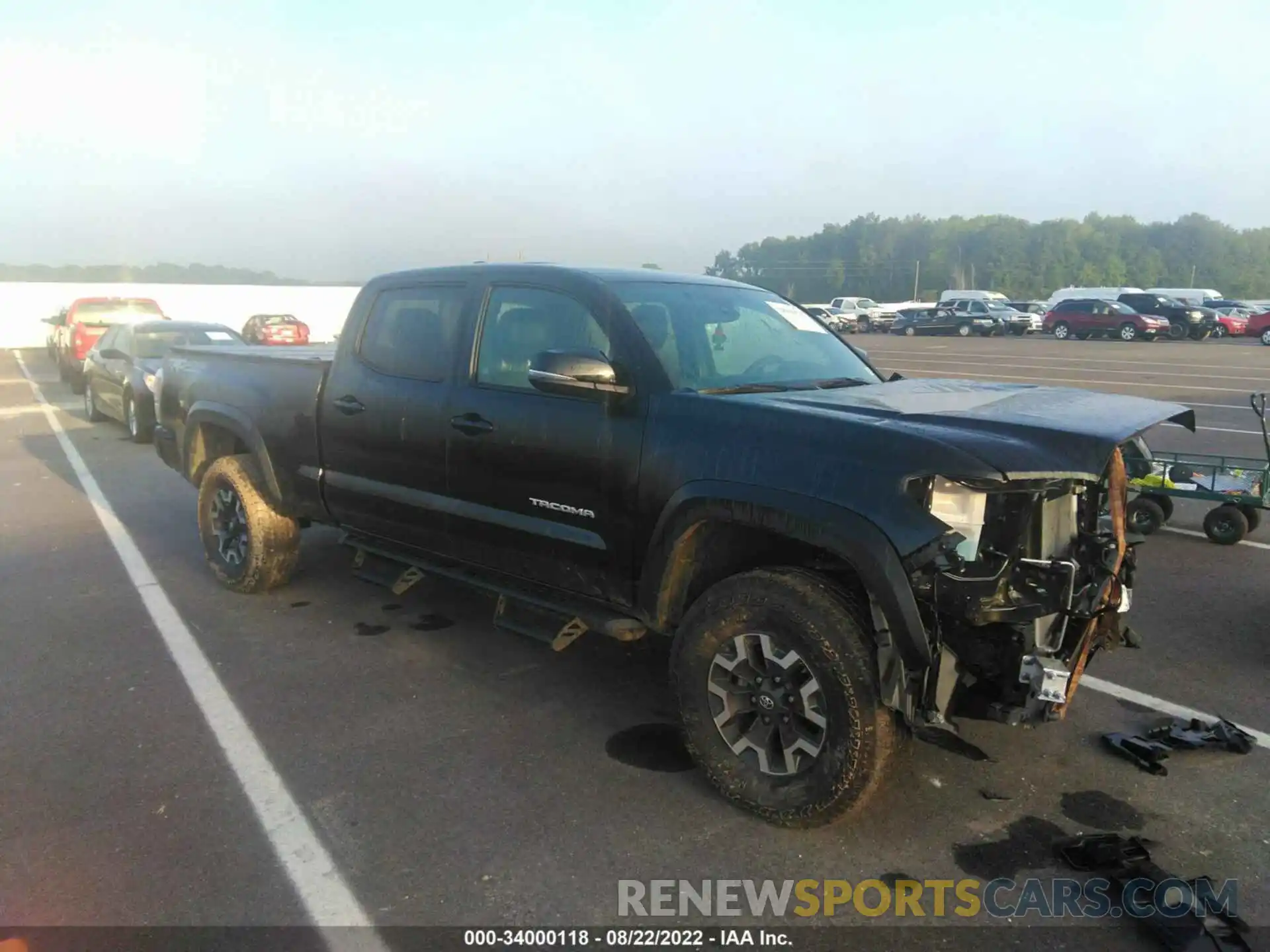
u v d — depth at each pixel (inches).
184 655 191.5
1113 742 153.1
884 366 991.6
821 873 119.8
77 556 266.4
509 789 139.3
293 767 145.6
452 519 171.9
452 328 176.2
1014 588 115.9
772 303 189.0
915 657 114.3
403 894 114.8
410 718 163.2
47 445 482.6
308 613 217.6
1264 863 122.3
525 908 112.6
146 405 461.1
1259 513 289.4
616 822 130.9
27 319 1513.3
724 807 135.1
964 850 125.1
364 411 188.7
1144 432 120.8
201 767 145.6
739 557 142.8
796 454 123.6
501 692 174.4
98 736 155.7
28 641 199.2
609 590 149.1
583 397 145.0
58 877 117.5
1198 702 171.0
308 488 207.9
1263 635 204.5
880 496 114.6
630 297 157.5
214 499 232.7
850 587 130.0
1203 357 1122.0
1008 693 119.0
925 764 147.9
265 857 122.0
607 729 159.8
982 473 108.3
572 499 150.1
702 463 132.2
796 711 126.2
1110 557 126.0
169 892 114.6
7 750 150.5
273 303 1758.1
